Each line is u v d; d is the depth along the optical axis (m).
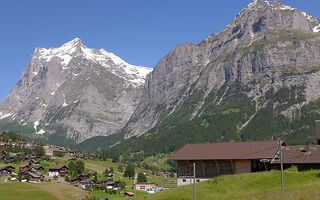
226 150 78.06
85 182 180.12
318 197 48.09
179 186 73.56
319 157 69.94
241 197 55.97
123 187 186.12
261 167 74.50
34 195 128.00
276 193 52.50
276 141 76.50
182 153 81.44
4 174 190.75
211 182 67.94
